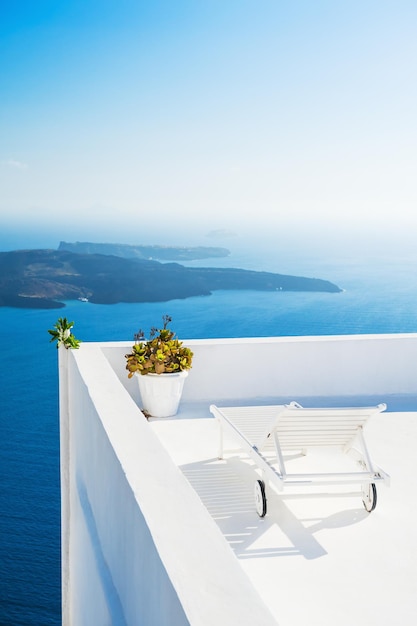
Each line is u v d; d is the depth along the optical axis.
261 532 4.14
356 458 4.57
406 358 7.30
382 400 7.20
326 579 3.57
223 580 2.32
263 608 2.15
